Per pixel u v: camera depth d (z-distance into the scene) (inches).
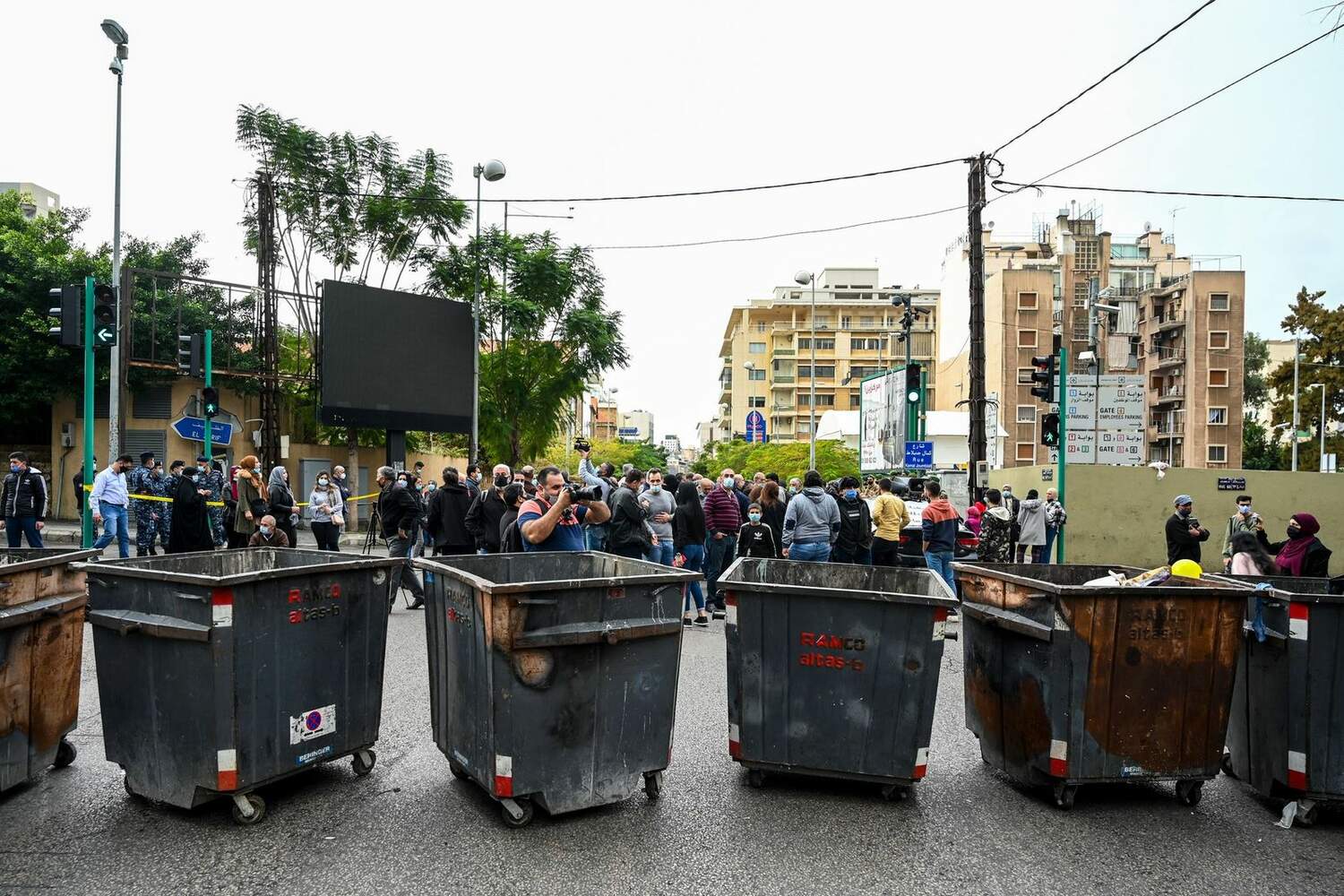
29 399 944.3
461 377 999.6
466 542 422.0
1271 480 778.8
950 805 193.9
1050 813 190.2
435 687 201.2
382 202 1075.3
